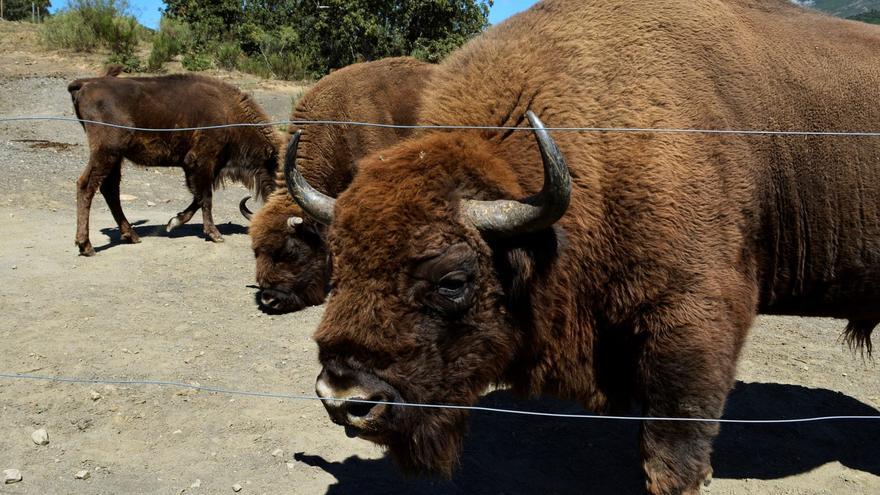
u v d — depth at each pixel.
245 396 4.28
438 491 3.43
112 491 3.28
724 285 2.86
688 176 2.81
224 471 3.51
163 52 20.02
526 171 2.73
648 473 2.93
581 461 3.81
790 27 3.44
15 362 4.44
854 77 3.27
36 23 25.33
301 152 6.33
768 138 3.11
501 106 2.89
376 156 2.67
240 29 21.62
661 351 2.82
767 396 4.62
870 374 5.02
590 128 2.71
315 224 5.91
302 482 3.46
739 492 3.51
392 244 2.37
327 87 6.52
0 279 5.95
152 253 7.27
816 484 3.61
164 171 11.95
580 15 3.15
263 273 5.94
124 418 3.91
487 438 4.01
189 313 5.64
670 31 3.10
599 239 2.81
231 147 8.12
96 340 4.88
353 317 2.38
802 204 3.21
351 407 2.40
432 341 2.49
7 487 3.23
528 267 2.59
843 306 3.49
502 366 2.79
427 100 3.14
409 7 19.61
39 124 13.95
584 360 3.03
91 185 7.05
